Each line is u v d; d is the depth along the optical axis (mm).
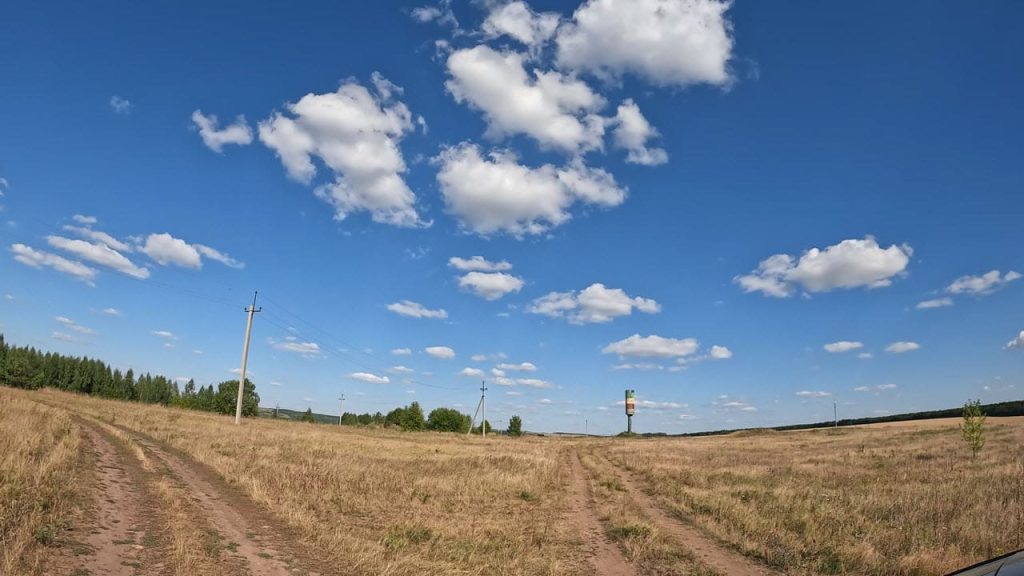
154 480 16094
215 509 13375
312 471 20828
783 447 53562
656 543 13086
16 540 8391
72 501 11641
